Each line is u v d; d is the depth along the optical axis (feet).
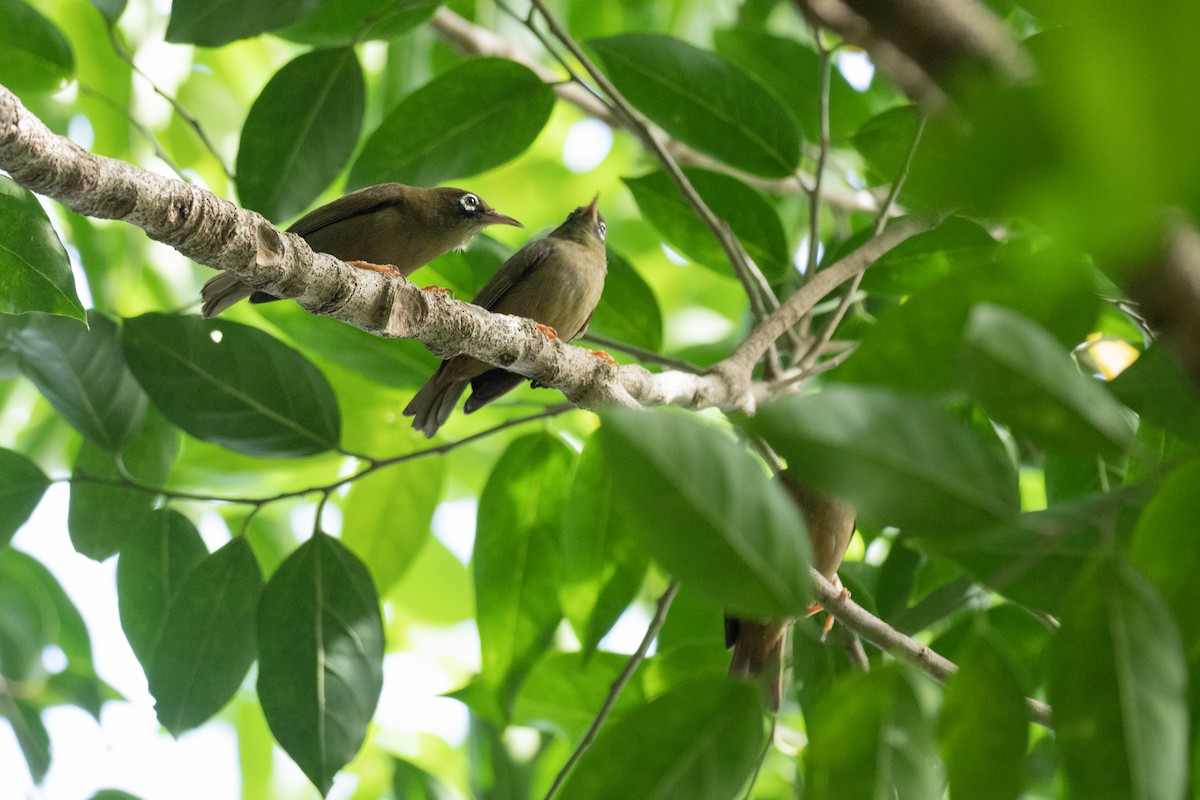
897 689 10.80
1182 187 5.32
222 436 27.81
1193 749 12.04
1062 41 5.36
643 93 30.09
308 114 28.40
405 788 36.86
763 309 27.91
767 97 29.81
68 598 41.06
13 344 27.45
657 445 8.85
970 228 29.55
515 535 31.01
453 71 28.81
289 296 20.53
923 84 8.48
